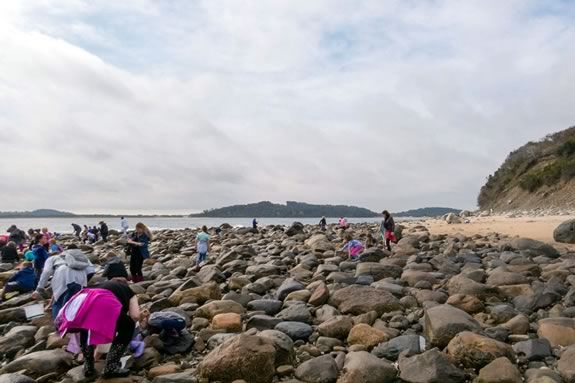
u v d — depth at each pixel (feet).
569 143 193.88
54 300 24.64
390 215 62.59
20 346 25.50
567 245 60.85
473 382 18.66
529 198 189.37
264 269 45.32
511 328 24.03
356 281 38.55
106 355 21.95
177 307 30.86
